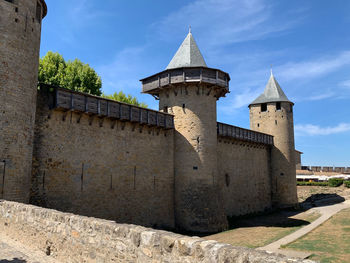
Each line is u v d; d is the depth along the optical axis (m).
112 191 17.19
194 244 4.19
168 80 21.28
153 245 4.70
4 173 11.18
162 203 20.09
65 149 15.24
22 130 12.13
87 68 30.80
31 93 12.82
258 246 14.70
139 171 18.91
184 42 24.02
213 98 22.20
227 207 25.22
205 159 20.86
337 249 13.80
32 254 7.22
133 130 18.92
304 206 33.66
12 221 8.91
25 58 12.52
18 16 12.35
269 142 32.28
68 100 15.12
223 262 3.80
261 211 29.84
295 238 16.45
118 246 5.31
